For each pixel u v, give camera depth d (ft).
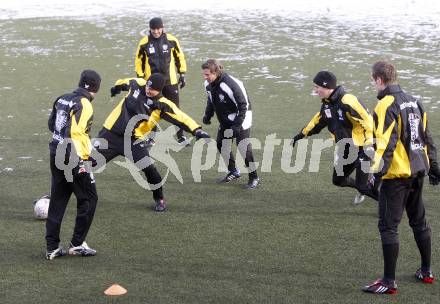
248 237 64.85
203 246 62.85
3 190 78.69
